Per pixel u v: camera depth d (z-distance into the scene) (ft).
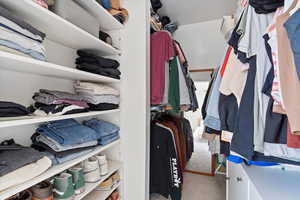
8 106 2.07
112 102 4.00
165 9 6.37
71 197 2.83
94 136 3.41
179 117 7.62
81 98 3.33
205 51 7.45
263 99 2.31
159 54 4.41
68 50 3.84
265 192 2.34
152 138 5.07
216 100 3.32
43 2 2.33
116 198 4.23
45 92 2.78
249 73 2.51
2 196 1.84
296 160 2.29
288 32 1.55
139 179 4.30
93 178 3.43
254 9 2.52
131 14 4.23
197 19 7.18
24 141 3.01
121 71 4.36
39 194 2.47
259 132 2.31
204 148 9.07
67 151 2.89
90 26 3.35
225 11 6.51
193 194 6.07
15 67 2.47
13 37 1.99
